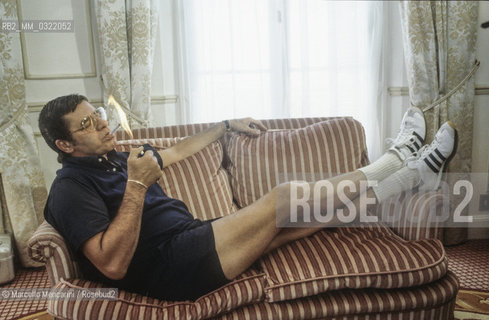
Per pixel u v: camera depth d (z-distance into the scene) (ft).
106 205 3.79
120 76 6.84
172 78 7.62
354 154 5.10
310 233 4.22
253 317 3.56
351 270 3.73
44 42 6.82
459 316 4.84
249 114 7.66
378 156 7.95
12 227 6.65
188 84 7.52
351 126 5.20
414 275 3.74
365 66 7.75
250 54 7.48
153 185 4.37
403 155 4.76
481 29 7.07
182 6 7.28
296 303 3.67
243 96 7.61
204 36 7.36
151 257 3.75
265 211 3.82
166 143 4.99
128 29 6.87
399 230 4.79
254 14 7.36
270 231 3.82
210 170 4.90
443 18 6.91
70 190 3.52
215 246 3.68
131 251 3.40
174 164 4.79
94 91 7.22
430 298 3.76
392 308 3.73
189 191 4.70
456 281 3.96
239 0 7.31
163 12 7.32
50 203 3.58
